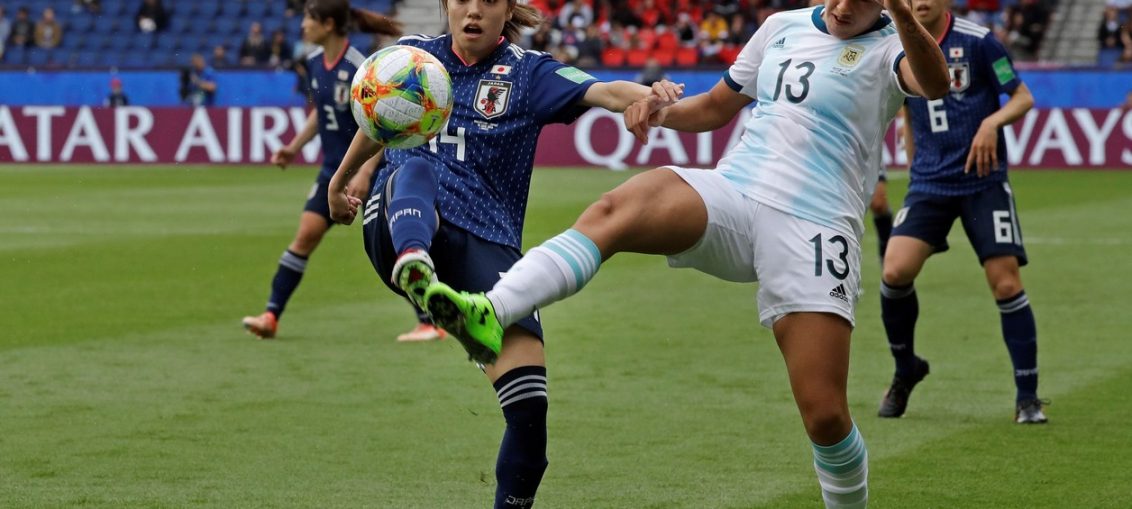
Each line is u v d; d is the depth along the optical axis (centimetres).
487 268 1548
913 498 1873
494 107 1606
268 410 2411
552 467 2036
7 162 9200
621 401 2506
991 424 2352
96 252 4797
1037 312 3588
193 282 4106
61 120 9144
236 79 9400
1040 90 8612
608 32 10038
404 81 1462
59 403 2455
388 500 1847
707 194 1494
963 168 2425
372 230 1557
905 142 2625
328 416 2367
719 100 1709
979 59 2409
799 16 1633
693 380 2700
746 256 1529
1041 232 5419
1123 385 2669
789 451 2134
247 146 9050
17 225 5650
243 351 3012
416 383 2666
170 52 10600
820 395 1514
